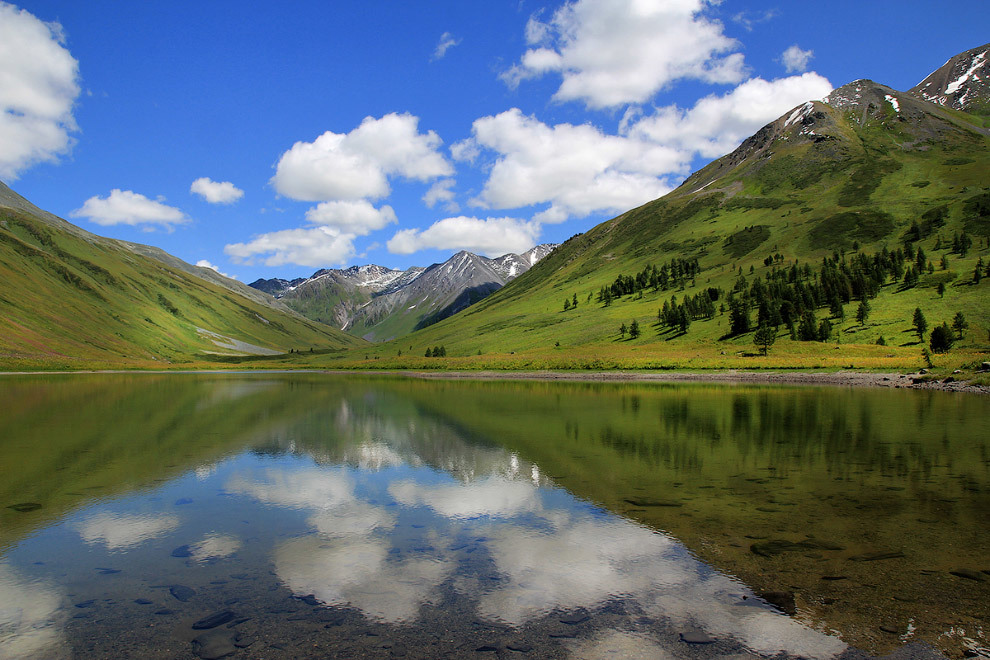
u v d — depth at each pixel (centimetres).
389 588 1309
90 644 1051
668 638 1056
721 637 1055
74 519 1889
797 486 2234
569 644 1039
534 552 1538
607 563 1445
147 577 1386
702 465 2670
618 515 1864
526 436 3659
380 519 1873
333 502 2098
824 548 1518
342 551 1567
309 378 13938
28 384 10250
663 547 1552
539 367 13888
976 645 1009
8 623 1139
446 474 2558
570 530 1719
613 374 11744
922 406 5203
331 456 3038
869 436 3475
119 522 1853
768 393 7112
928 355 9000
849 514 1833
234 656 1000
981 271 13538
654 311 18775
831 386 8250
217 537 1700
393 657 994
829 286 15125
